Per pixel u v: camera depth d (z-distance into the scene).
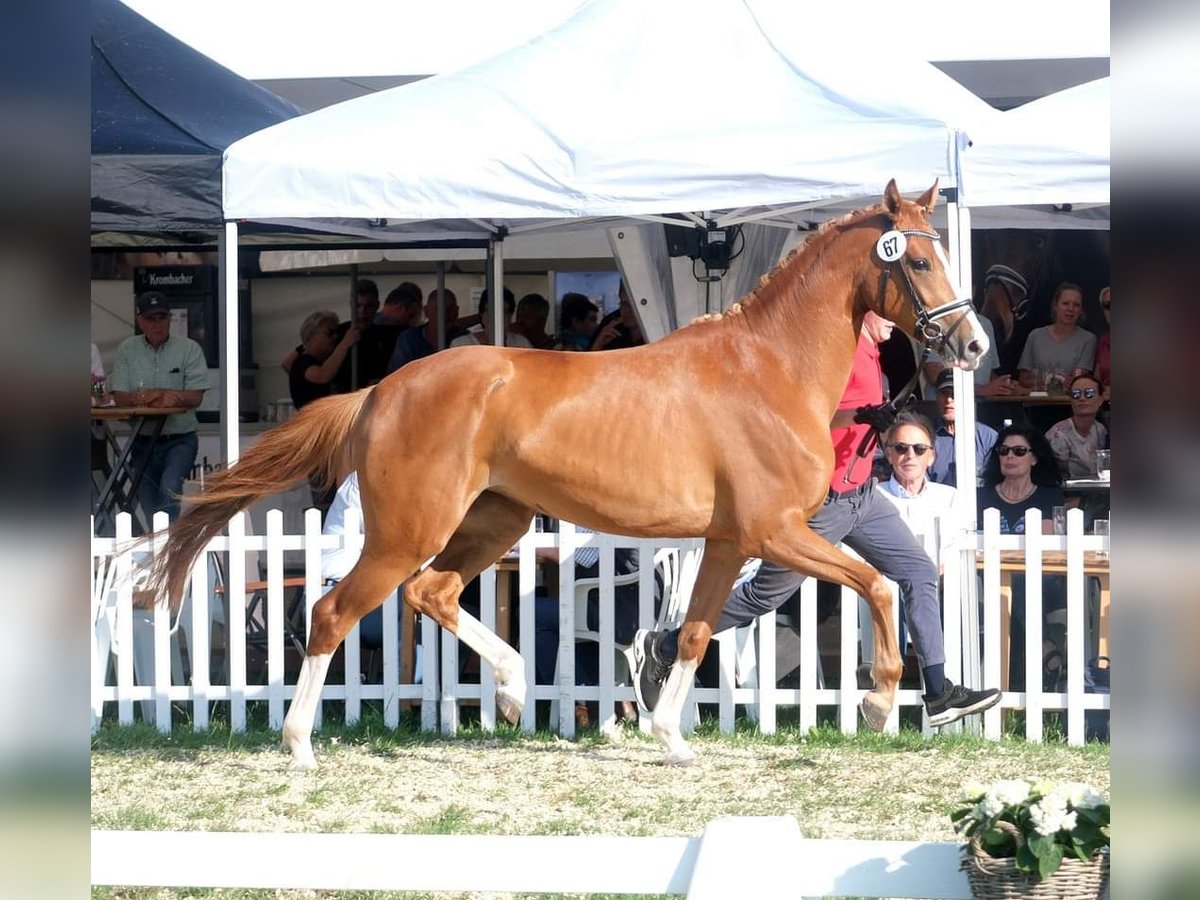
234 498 9.46
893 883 4.50
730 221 13.37
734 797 8.83
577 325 19.52
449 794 8.94
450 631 9.87
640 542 10.72
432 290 19.36
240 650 11.03
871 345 10.02
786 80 11.90
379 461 9.02
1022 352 17.88
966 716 10.29
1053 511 11.87
